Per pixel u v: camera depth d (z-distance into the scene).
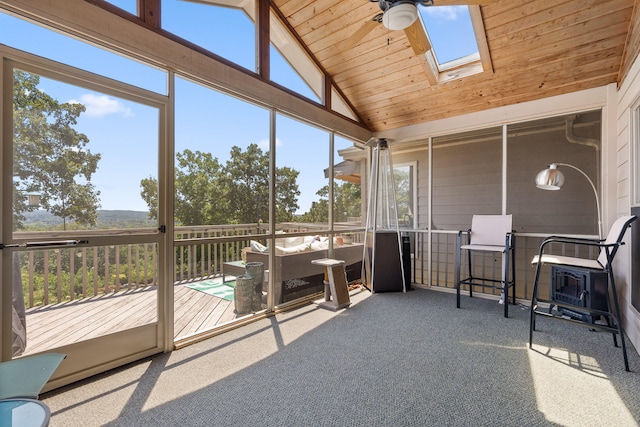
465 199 4.29
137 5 2.26
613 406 1.70
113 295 2.17
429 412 1.66
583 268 2.47
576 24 2.75
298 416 1.63
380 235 4.24
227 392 1.85
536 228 3.77
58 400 1.77
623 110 2.88
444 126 4.29
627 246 2.65
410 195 4.79
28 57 1.80
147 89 2.34
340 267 3.65
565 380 1.97
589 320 2.79
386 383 1.94
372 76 4.00
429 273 4.54
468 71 3.62
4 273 1.73
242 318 3.03
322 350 2.42
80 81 2.01
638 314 2.36
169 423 1.58
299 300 3.70
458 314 3.29
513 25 2.91
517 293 3.98
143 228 2.33
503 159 3.94
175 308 2.70
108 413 1.66
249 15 3.10
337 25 3.35
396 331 2.81
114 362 2.14
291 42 3.61
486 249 3.34
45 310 1.88
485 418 1.61
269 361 2.24
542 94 3.53
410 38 2.56
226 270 2.97
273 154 3.38
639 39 2.33
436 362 2.21
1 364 0.98
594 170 3.41
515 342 2.56
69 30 1.91
